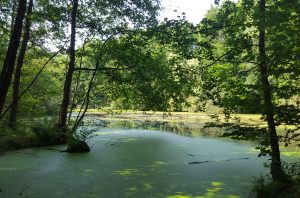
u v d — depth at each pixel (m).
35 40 16.64
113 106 18.83
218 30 8.87
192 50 9.17
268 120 7.36
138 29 14.72
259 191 7.32
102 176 9.41
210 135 20.03
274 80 7.84
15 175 9.35
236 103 7.45
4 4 14.56
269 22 6.37
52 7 14.80
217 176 9.52
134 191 8.04
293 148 13.93
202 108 8.57
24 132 15.57
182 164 11.17
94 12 16.59
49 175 9.41
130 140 17.30
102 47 15.54
